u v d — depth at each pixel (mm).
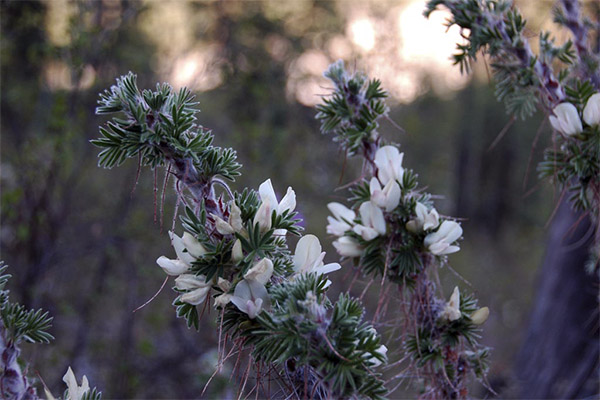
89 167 5023
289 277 1186
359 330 1070
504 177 11602
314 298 1039
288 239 5004
